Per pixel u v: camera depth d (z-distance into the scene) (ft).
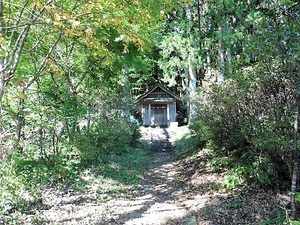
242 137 22.41
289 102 14.58
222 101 22.77
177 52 56.95
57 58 28.58
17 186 17.34
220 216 17.52
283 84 14.74
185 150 48.80
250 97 18.10
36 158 26.05
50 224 18.52
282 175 18.88
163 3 13.24
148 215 20.25
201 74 63.10
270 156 18.08
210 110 28.66
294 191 13.65
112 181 30.25
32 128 24.30
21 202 20.33
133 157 44.86
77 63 30.76
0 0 10.32
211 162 30.50
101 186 28.17
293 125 14.74
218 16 38.73
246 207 17.81
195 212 19.35
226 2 35.99
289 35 12.63
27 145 24.13
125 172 34.27
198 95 35.76
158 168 40.47
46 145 27.02
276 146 15.80
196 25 47.91
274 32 12.91
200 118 35.68
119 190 27.84
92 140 37.19
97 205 23.21
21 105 15.78
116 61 25.85
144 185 30.89
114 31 21.53
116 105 44.98
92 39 13.15
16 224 17.52
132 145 55.26
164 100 92.48
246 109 18.65
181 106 99.45
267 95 15.96
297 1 13.10
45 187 25.17
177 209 21.02
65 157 29.27
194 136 42.55
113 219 19.63
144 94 93.15
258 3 33.53
